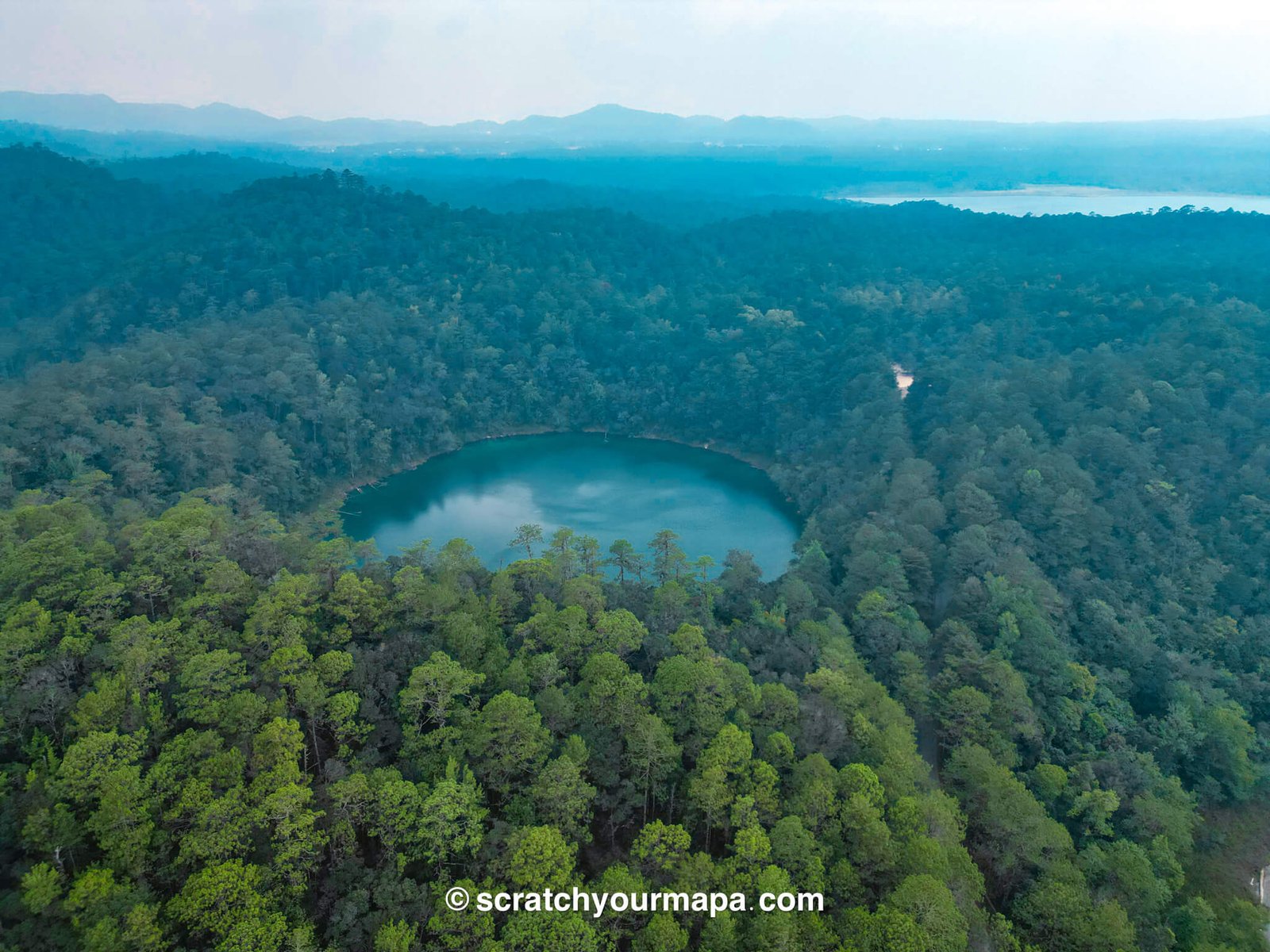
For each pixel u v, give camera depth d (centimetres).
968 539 10519
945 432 13888
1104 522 11062
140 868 4378
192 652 5956
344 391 17375
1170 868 6656
